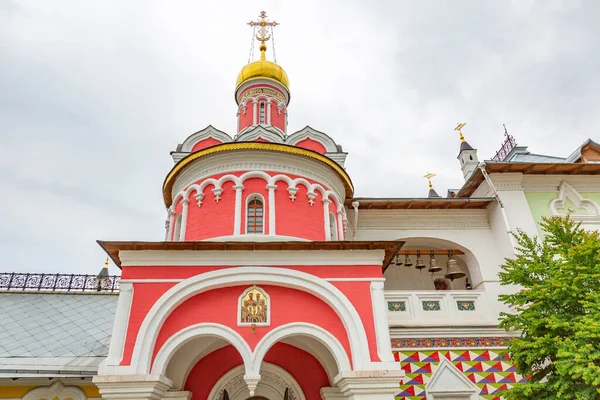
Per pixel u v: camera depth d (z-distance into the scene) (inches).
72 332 578.6
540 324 435.8
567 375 411.5
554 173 708.7
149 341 408.8
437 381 561.6
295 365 552.1
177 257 451.5
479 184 744.3
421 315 620.1
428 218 718.5
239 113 847.1
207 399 523.5
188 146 680.4
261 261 456.8
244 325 430.3
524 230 655.1
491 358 581.9
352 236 685.9
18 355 517.7
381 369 410.3
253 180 577.3
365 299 446.6
